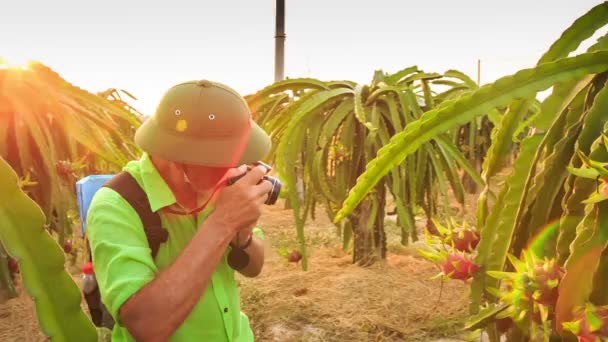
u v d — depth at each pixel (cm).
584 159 77
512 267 113
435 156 418
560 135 111
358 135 448
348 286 405
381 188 466
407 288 402
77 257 492
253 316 372
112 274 113
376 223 473
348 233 500
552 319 90
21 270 70
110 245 115
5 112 322
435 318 346
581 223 86
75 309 74
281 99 492
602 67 103
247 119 117
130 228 119
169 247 125
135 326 109
